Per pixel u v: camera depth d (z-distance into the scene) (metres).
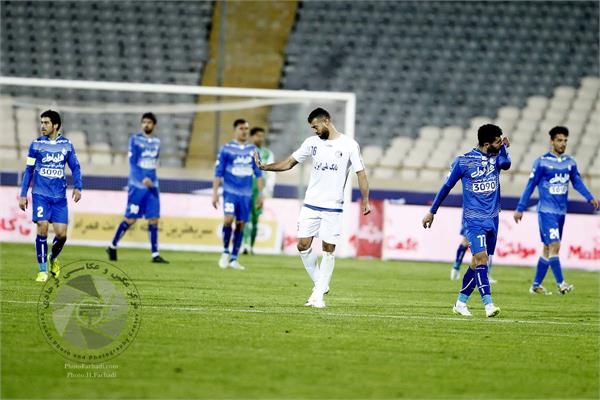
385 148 101.56
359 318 35.44
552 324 36.56
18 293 38.50
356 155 37.28
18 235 71.88
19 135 89.50
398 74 107.75
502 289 52.31
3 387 21.95
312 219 37.97
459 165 36.62
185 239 72.56
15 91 105.50
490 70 108.12
